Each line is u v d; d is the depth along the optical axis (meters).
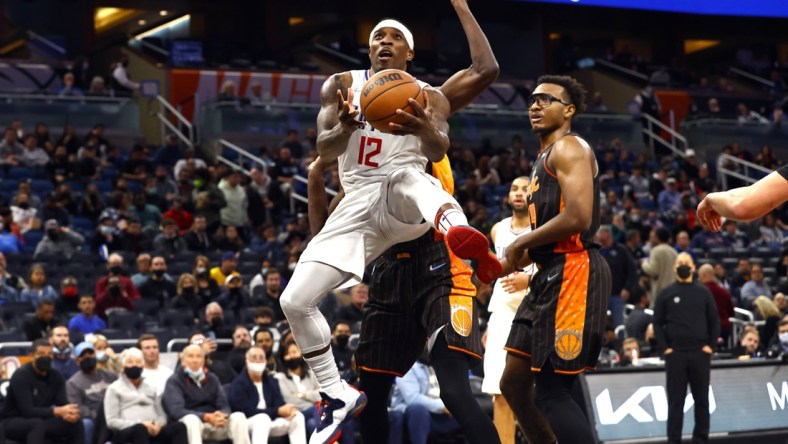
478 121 20.08
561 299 4.30
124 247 13.01
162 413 8.37
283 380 8.82
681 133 22.48
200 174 15.18
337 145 3.67
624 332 11.20
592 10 27.44
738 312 12.00
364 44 27.80
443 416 9.00
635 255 14.18
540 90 4.49
